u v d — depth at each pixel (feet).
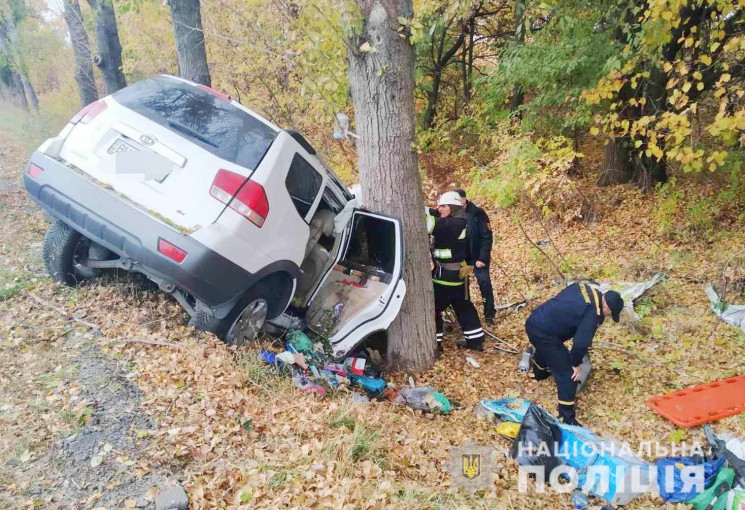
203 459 10.72
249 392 13.38
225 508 9.58
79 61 40.78
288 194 15.25
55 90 89.56
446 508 11.06
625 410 15.88
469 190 31.99
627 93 31.65
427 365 18.56
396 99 16.52
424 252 17.94
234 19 34.88
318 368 15.84
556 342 15.20
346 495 10.20
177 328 15.31
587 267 26.89
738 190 30.40
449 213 19.06
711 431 14.35
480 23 50.88
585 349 14.46
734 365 17.49
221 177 13.62
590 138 46.93
